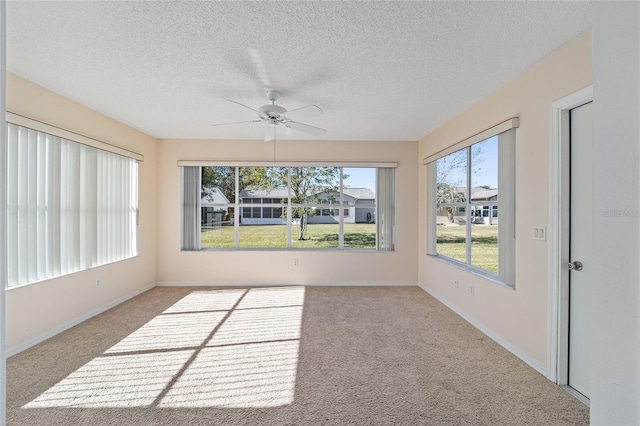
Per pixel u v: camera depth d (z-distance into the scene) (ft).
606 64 1.90
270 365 8.26
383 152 16.87
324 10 6.02
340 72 8.64
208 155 16.57
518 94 8.83
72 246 10.88
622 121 1.82
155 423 6.08
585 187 7.02
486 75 8.82
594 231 1.96
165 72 8.70
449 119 12.98
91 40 7.06
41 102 9.57
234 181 17.07
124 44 7.24
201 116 12.64
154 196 16.22
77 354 8.81
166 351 9.03
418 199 16.88
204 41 7.12
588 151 6.94
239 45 7.29
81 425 6.00
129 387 7.25
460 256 13.12
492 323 10.02
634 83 1.77
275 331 10.48
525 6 5.87
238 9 6.00
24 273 9.06
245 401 6.76
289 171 17.01
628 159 1.79
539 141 8.03
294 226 17.24
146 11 6.04
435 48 7.39
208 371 7.95
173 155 16.47
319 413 6.39
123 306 13.03
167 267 16.49
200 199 16.74
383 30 6.67
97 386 7.27
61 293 10.37
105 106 11.46
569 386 7.35
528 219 8.44
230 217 17.12
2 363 2.24
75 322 10.97
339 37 6.94
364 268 16.83
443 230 14.75
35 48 7.39
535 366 8.11
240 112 12.12
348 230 17.31
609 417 1.87
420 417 6.27
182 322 11.27
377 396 6.94
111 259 13.01
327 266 16.80
